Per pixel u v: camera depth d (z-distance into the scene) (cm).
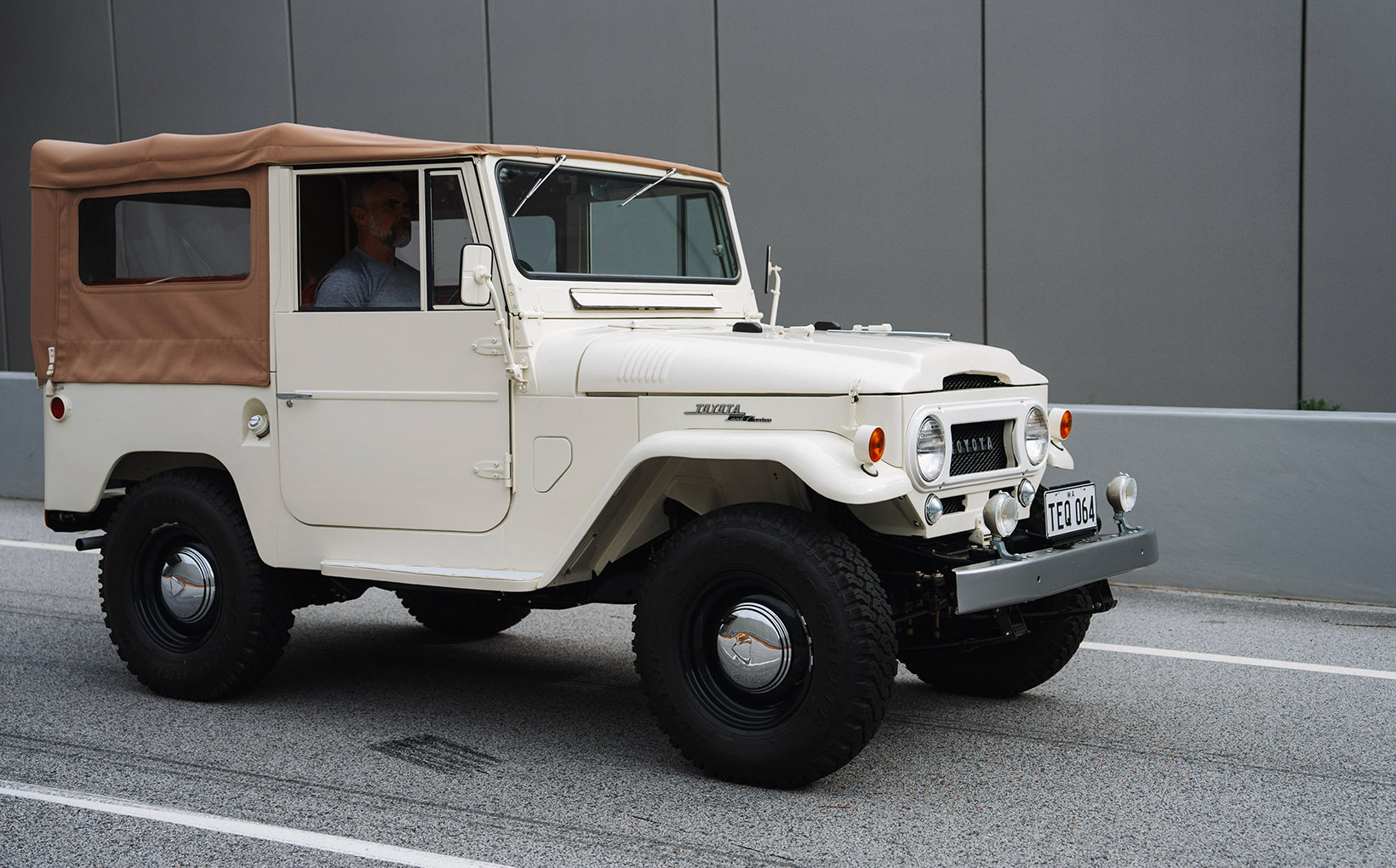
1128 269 951
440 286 455
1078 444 720
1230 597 679
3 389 1062
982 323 1006
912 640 468
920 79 1004
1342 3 866
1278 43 886
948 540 425
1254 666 549
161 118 1352
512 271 437
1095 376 972
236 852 355
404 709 502
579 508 431
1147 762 429
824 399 391
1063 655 494
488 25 1164
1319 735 456
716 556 396
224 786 410
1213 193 917
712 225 550
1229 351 926
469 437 447
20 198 1443
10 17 1416
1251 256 911
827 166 1045
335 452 471
